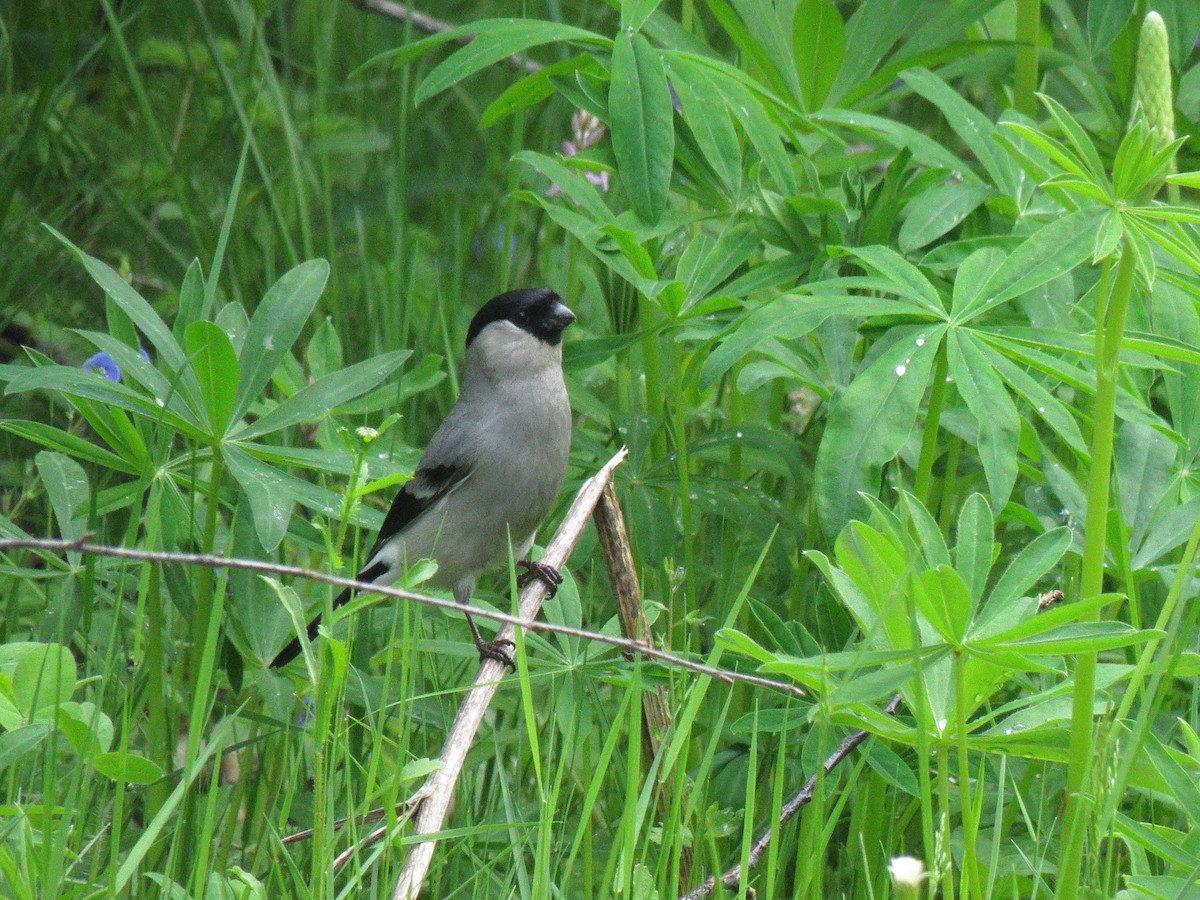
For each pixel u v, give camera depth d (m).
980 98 13.14
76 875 6.14
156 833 4.97
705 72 8.02
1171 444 7.11
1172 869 5.55
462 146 15.05
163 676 7.55
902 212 8.59
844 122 8.11
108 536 9.45
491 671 6.58
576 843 5.36
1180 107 9.30
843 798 5.32
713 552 9.36
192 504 7.20
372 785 5.23
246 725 8.53
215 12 14.40
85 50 13.58
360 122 14.48
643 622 6.81
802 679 5.26
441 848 6.29
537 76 8.41
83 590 7.12
